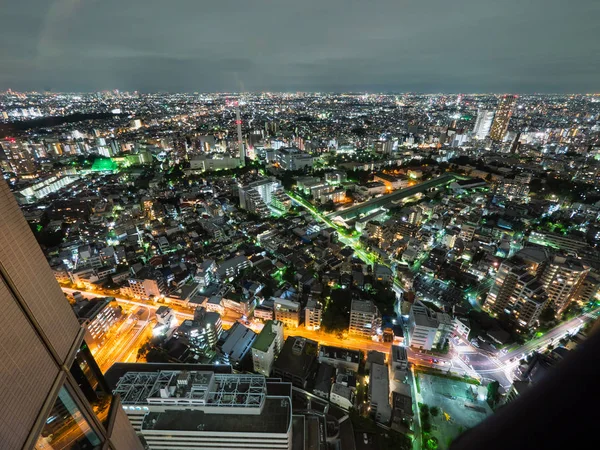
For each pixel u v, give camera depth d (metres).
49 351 29.17
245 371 115.75
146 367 98.38
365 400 105.75
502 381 115.50
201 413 78.19
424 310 132.38
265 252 189.75
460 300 150.25
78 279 162.88
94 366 35.09
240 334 127.12
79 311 127.75
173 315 134.88
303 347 118.75
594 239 199.00
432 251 185.75
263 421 76.69
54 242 198.50
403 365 110.75
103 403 35.69
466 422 100.81
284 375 110.94
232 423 76.19
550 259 147.12
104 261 176.00
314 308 134.38
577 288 145.88
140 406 78.19
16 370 25.83
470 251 185.62
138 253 188.00
